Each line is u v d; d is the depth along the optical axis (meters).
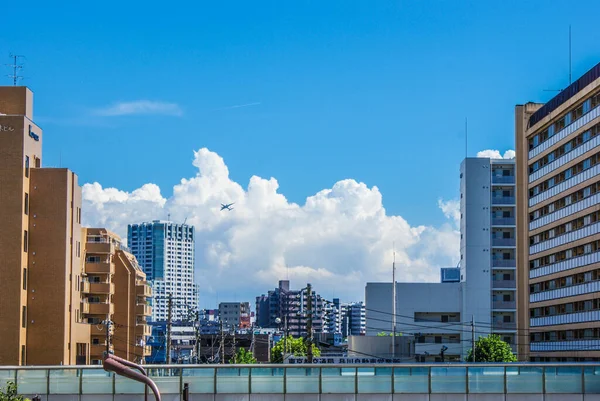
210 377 47.78
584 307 103.38
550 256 115.31
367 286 161.75
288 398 47.84
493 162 161.38
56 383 47.62
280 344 185.75
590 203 101.56
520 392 48.78
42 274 99.69
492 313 159.00
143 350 136.88
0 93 102.38
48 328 99.00
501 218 160.88
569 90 108.75
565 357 108.88
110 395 47.41
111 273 127.06
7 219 95.81
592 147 101.00
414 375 48.44
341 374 48.22
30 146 100.00
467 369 48.78
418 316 160.38
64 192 100.75
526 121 126.19
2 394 41.12
